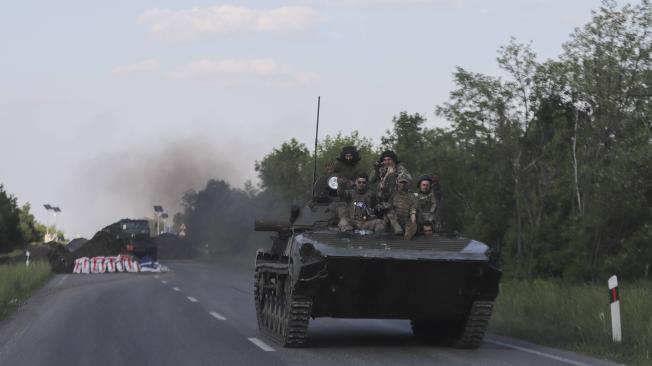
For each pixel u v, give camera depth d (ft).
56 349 40.24
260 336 45.80
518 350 39.91
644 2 83.82
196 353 38.47
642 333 41.42
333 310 40.50
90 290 88.94
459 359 36.45
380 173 44.39
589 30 84.58
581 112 89.66
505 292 64.59
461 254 38.83
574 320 48.80
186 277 120.67
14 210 228.63
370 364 34.96
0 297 70.08
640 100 84.38
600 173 80.94
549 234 86.63
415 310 40.42
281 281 43.09
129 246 169.99
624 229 84.02
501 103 90.68
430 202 43.16
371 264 38.04
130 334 46.55
